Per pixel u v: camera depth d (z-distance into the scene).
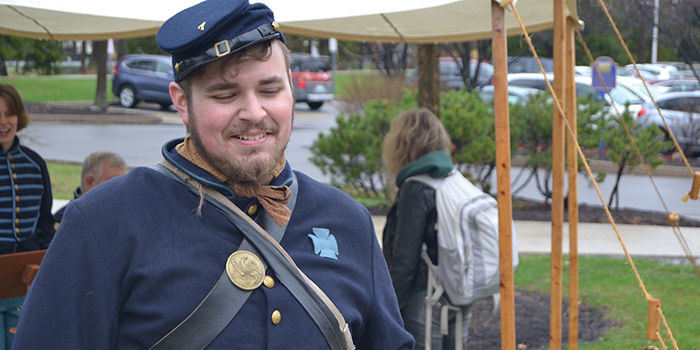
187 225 1.30
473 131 8.73
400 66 16.02
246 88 1.28
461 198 3.00
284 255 1.34
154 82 22.34
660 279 5.88
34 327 1.21
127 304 1.26
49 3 2.56
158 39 1.30
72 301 1.22
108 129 18.53
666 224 8.40
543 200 10.02
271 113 1.30
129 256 1.26
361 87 14.33
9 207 3.19
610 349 4.43
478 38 4.04
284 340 1.29
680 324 4.73
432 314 3.04
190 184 1.33
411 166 3.06
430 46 6.21
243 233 1.33
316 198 1.47
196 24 1.26
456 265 2.95
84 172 3.32
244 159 1.29
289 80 1.36
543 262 6.59
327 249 1.41
